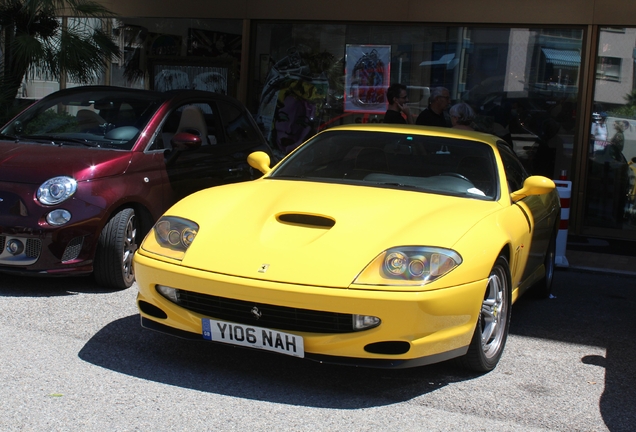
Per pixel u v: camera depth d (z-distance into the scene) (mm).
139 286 4004
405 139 5141
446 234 3836
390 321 3533
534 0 9227
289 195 4363
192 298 3828
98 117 6203
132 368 3980
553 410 3762
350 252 3686
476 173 4828
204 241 3910
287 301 3559
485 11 9398
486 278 3898
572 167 9430
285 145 10508
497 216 4340
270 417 3459
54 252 5164
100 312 4957
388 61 9984
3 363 3932
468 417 3600
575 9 9094
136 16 10719
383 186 4680
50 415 3342
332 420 3467
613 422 3652
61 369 3904
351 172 4879
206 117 6812
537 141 9539
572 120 9398
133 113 6203
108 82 10953
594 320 5684
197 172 6367
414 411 3633
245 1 10266
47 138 6059
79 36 9172
